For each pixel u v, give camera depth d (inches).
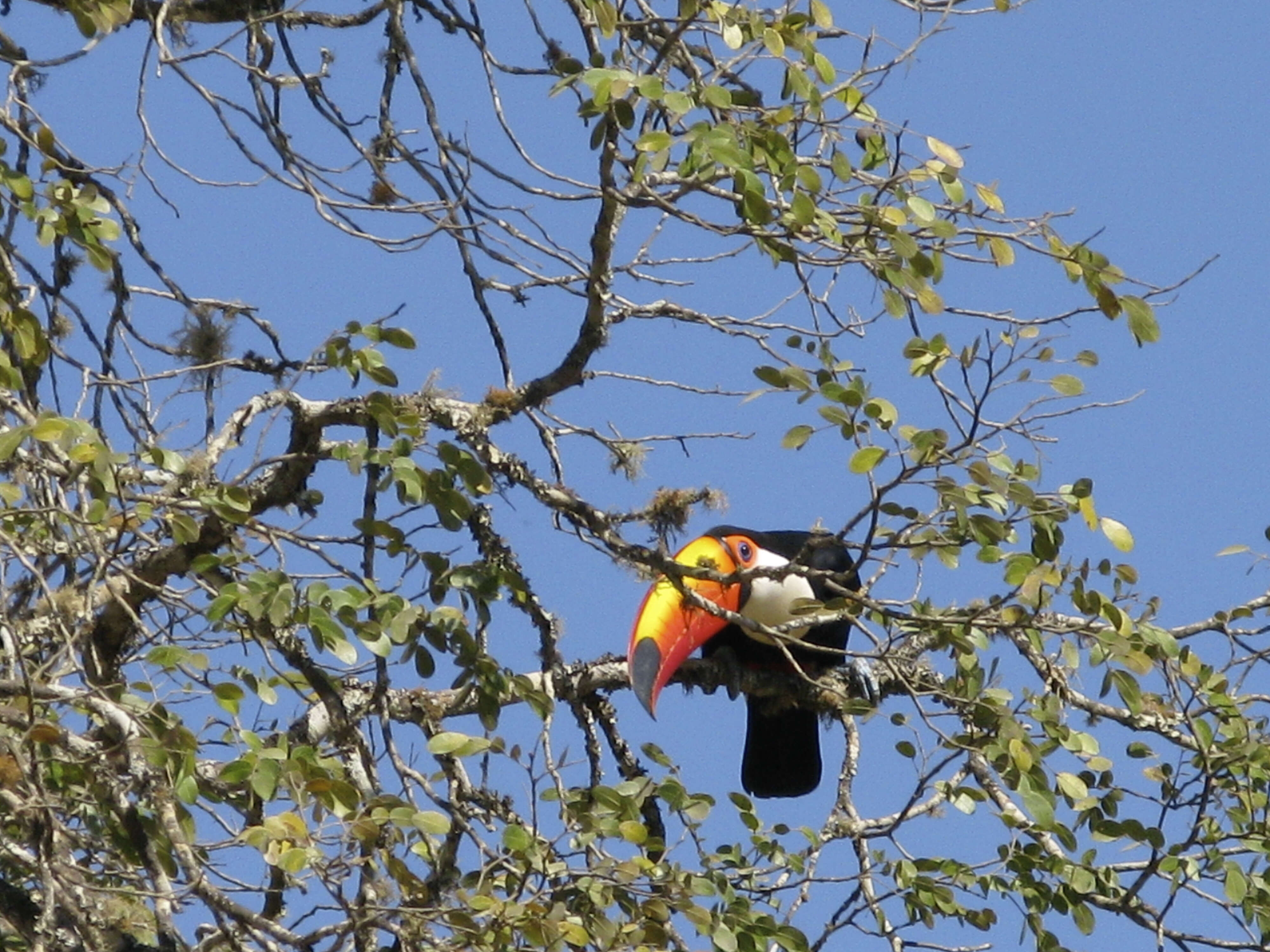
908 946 426.9
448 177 469.1
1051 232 395.2
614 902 365.1
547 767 389.4
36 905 387.9
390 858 350.0
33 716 339.9
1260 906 417.1
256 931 352.8
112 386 448.8
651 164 382.6
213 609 371.2
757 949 385.4
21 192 390.9
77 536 397.1
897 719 423.2
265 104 473.4
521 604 447.2
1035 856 423.8
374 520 406.3
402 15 493.7
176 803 353.7
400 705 466.0
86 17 402.6
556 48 466.9
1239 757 411.5
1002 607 389.1
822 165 418.9
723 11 400.2
